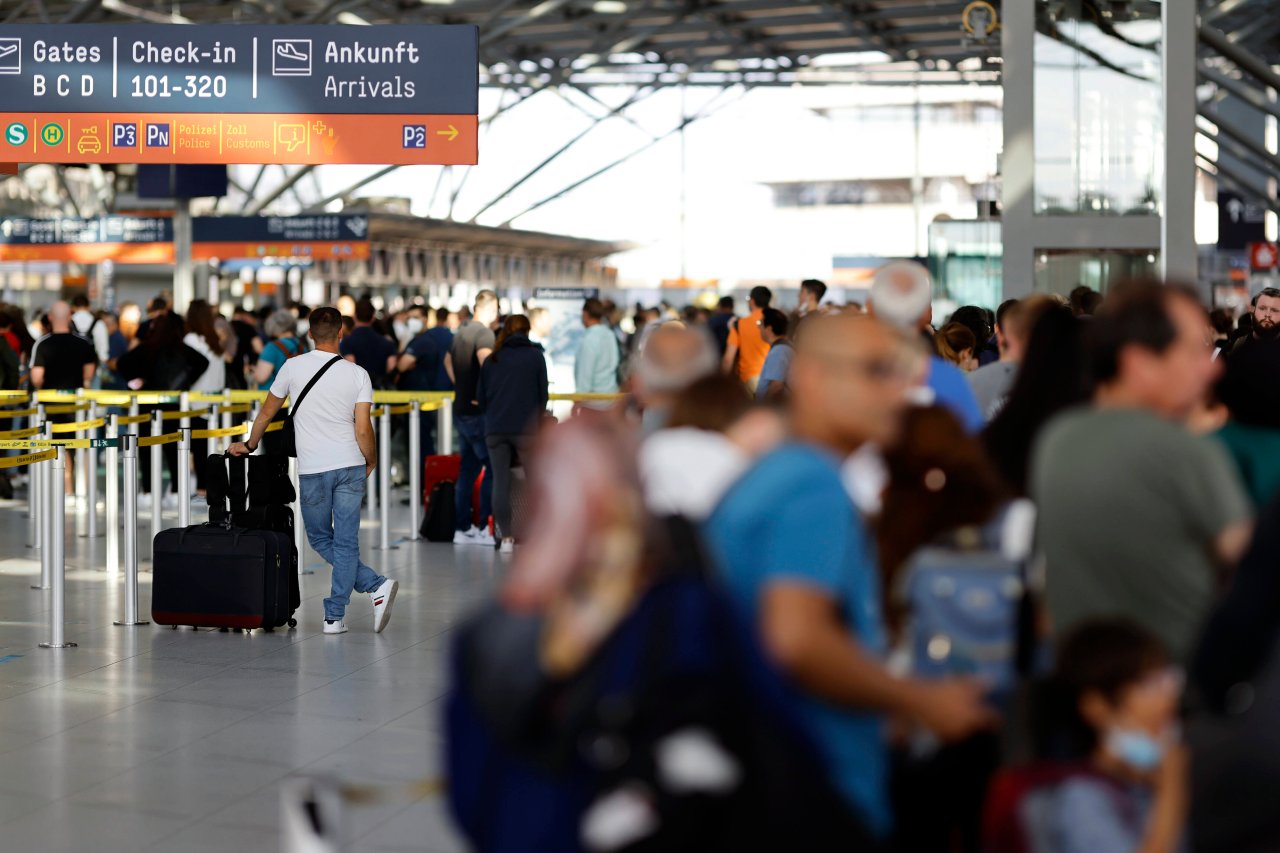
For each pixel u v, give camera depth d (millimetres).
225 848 8898
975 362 13547
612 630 4309
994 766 6062
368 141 24469
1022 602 6105
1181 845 5512
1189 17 26531
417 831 9227
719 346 27219
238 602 15203
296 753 11016
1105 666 5543
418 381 27328
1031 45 27703
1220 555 5762
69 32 24625
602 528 4301
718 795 4238
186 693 12906
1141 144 27812
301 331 33781
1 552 21594
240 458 15648
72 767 10609
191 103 24562
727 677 4336
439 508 22797
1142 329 5988
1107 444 5879
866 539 4953
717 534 4883
